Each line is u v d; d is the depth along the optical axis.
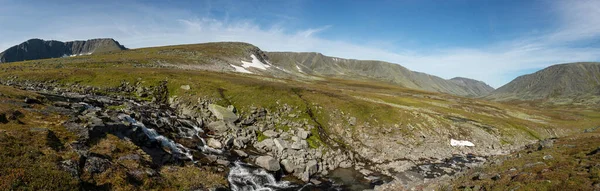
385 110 65.50
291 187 34.06
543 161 29.59
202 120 49.16
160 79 65.31
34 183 17.33
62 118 29.30
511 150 62.34
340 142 50.84
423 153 52.44
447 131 64.44
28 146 20.84
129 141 29.30
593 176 20.89
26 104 30.75
